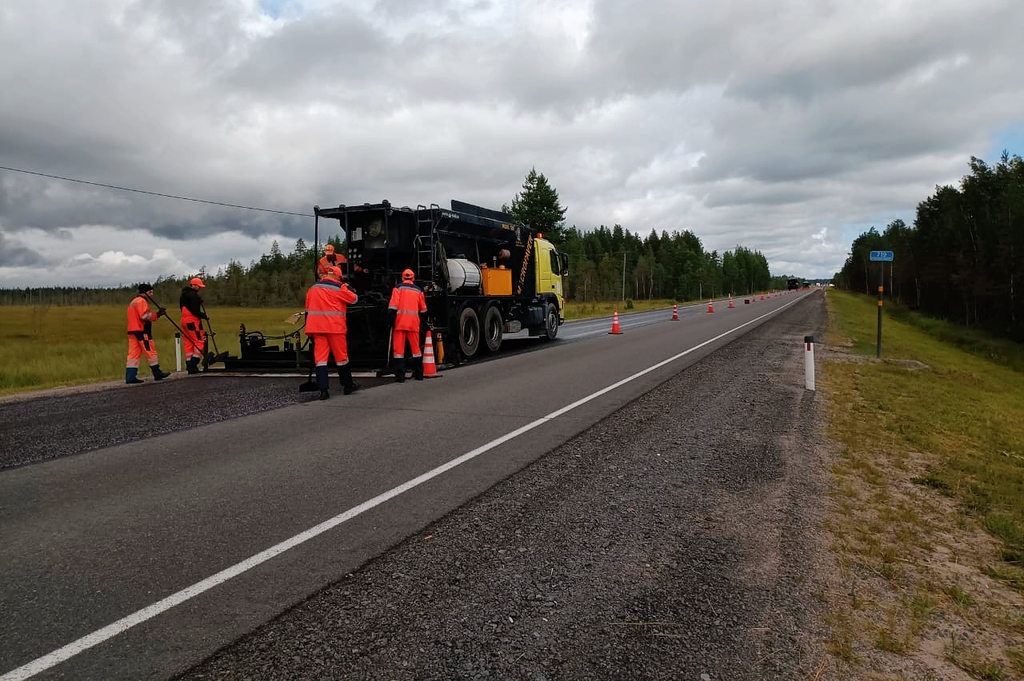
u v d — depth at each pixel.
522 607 3.19
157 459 6.00
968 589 3.58
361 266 14.27
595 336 21.80
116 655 2.74
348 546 3.92
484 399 9.08
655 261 122.50
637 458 5.98
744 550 3.95
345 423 7.52
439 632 2.95
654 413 8.05
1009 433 9.20
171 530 4.18
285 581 3.45
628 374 11.59
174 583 3.42
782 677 2.65
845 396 9.95
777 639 2.94
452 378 11.40
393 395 9.57
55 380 13.45
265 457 6.01
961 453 7.12
